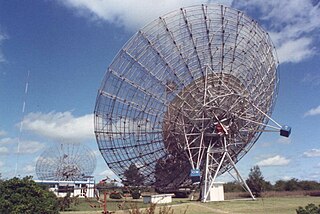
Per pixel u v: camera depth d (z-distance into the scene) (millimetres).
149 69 52250
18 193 35188
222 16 52844
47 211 35562
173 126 55188
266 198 70938
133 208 18109
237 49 54500
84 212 47594
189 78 53875
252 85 57125
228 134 57250
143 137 54656
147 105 53406
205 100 54625
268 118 56406
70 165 107000
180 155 57688
